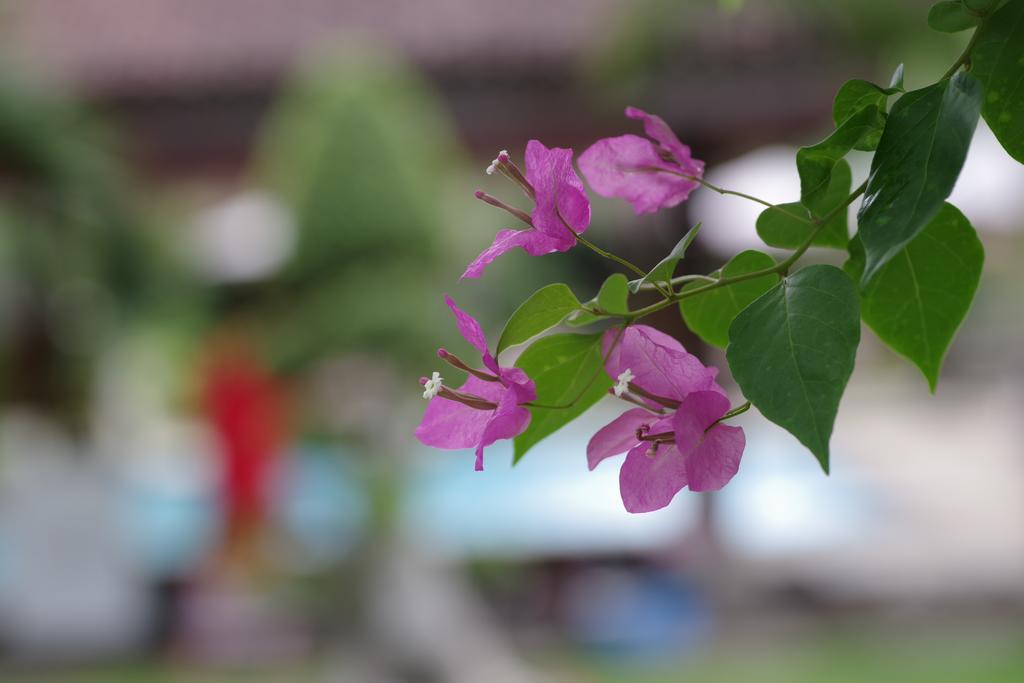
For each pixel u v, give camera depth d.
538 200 0.55
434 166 3.60
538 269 3.57
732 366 0.51
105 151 3.98
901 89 0.55
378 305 3.16
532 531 4.48
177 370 4.21
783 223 0.64
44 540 4.37
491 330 3.29
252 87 4.87
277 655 4.31
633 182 0.68
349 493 3.30
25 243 4.01
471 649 3.34
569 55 4.52
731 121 4.32
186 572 4.48
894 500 6.35
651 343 0.57
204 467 5.03
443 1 4.84
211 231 4.33
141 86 4.86
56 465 4.47
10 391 4.49
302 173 3.34
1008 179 3.73
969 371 6.89
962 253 0.63
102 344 4.47
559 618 4.54
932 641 4.44
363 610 3.26
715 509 4.81
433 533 3.67
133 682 4.18
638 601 4.51
